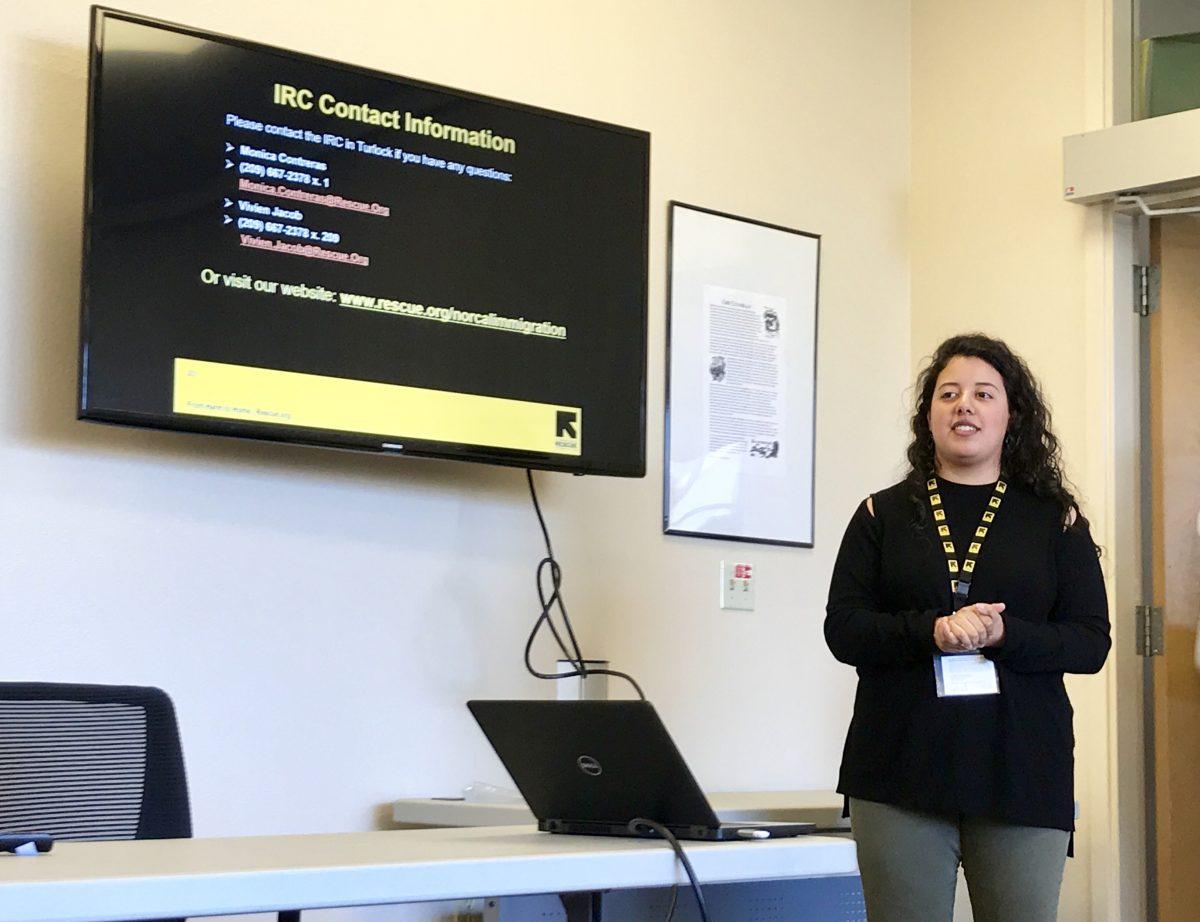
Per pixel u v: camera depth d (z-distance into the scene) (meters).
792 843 1.70
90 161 2.65
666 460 3.61
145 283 2.69
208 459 2.91
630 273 3.35
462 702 3.21
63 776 1.96
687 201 3.74
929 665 2.27
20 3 2.75
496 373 3.12
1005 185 4.05
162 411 2.69
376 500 3.13
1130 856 3.61
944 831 2.27
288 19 3.07
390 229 3.00
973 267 4.11
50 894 1.18
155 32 2.74
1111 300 3.76
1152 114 3.75
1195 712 3.66
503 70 3.41
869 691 2.35
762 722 3.75
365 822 3.04
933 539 2.38
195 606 2.86
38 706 1.97
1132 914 3.59
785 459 3.87
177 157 2.75
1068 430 3.82
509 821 2.80
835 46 4.15
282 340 2.84
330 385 2.89
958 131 4.19
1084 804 3.65
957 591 2.33
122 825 1.98
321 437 2.87
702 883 1.59
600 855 1.50
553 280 3.22
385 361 2.97
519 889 1.44
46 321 2.73
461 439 3.05
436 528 3.21
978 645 2.17
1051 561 2.34
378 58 3.20
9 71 2.73
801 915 3.01
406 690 3.13
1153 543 3.72
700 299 3.72
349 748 3.04
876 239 4.19
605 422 3.27
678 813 1.73
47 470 2.71
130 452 2.81
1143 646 3.69
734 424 3.76
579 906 1.74
